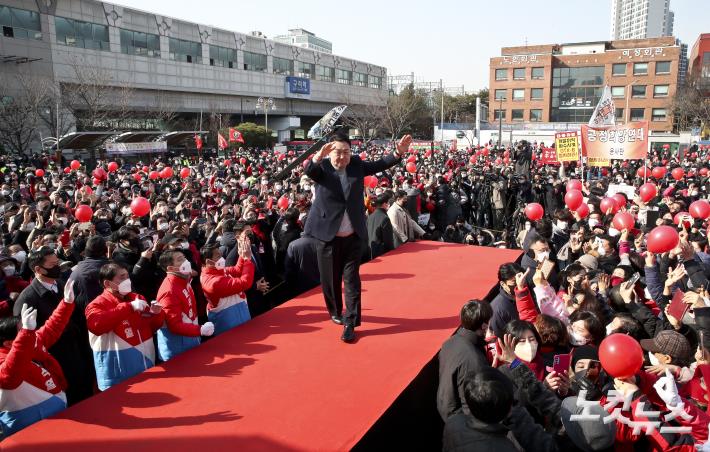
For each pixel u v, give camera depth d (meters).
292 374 3.34
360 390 3.10
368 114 62.47
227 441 2.59
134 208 6.79
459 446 2.49
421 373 3.37
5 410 3.30
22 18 35.19
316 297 5.06
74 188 13.80
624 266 5.46
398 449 3.02
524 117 60.06
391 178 16.86
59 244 6.79
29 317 3.20
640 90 55.72
